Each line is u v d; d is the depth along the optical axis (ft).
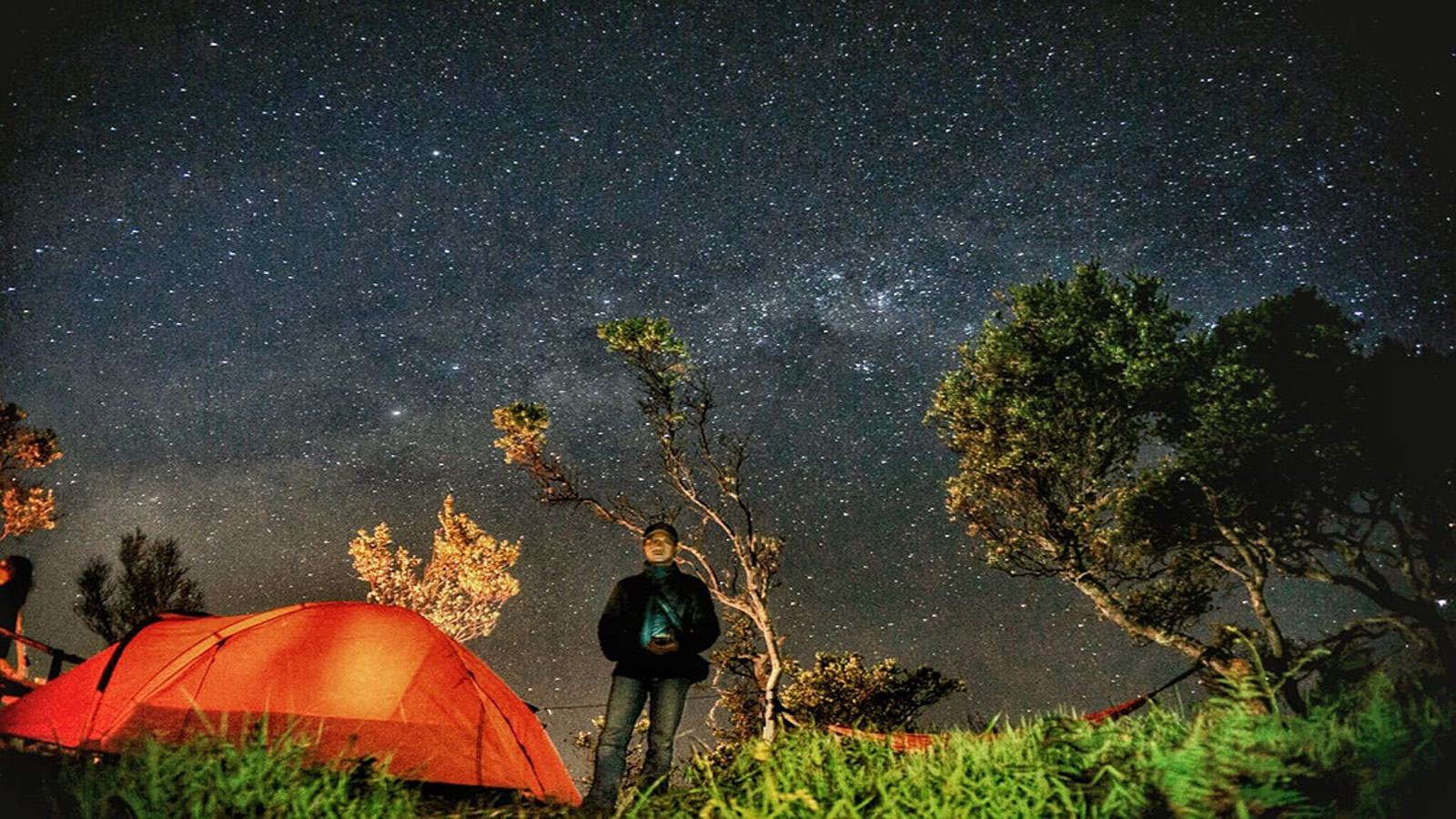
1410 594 27.84
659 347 47.09
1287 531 31.91
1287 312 33.86
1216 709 10.98
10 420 50.11
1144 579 39.29
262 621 21.09
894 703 45.98
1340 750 10.15
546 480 47.06
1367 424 30.55
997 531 42.22
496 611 57.36
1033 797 10.46
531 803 16.03
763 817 10.88
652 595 17.97
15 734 18.92
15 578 26.03
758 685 45.55
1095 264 39.01
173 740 18.72
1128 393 37.27
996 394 39.96
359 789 13.17
